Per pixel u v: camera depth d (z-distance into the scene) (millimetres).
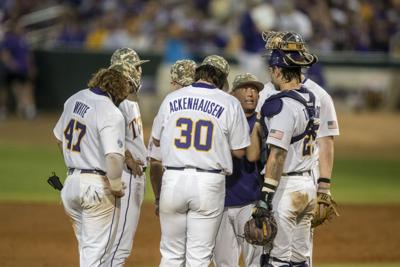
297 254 24609
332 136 26000
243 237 25766
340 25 105500
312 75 48156
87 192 24125
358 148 77125
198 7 109438
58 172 58750
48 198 48906
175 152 24016
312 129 23625
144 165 26375
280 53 23547
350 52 104188
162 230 24688
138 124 26078
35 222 41875
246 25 87562
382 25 107062
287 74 23703
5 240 37500
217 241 26422
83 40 99375
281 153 22938
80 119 24328
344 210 47438
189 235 24203
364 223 43688
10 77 88625
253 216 23078
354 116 95125
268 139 23062
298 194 23594
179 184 23875
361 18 108500
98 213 24312
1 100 89375
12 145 73375
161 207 24406
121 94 24719
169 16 102438
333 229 41969
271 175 22953
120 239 25922
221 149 24000
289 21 95250
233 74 88188
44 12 104688
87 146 24250
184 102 24250
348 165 67375
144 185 26484
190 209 24141
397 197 52469
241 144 24297
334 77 99375
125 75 24969
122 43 96312
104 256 24703
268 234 22797
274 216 23625
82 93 24922
